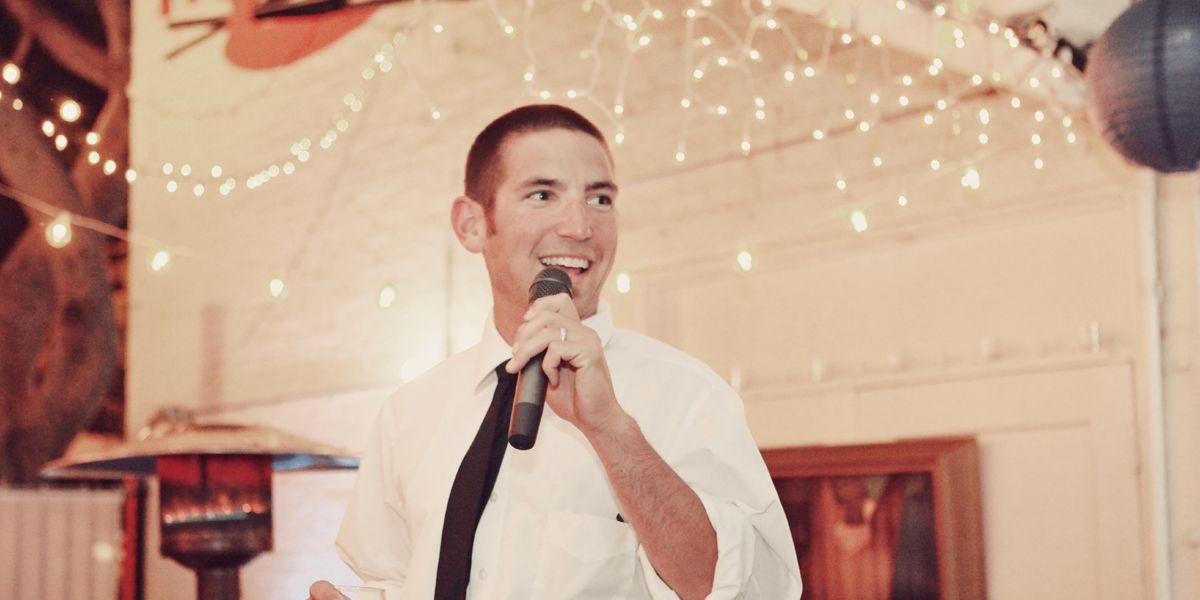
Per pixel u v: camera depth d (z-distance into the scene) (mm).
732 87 5312
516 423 1633
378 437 2168
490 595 1858
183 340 7750
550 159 1936
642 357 2006
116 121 8117
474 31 6410
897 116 4859
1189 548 4156
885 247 4895
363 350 6746
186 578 7598
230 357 7512
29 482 7949
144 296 7984
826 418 4973
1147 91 3023
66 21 8203
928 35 3910
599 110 5777
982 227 4676
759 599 1826
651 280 5508
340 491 6715
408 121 6703
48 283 8094
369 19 6984
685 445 1892
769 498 1830
